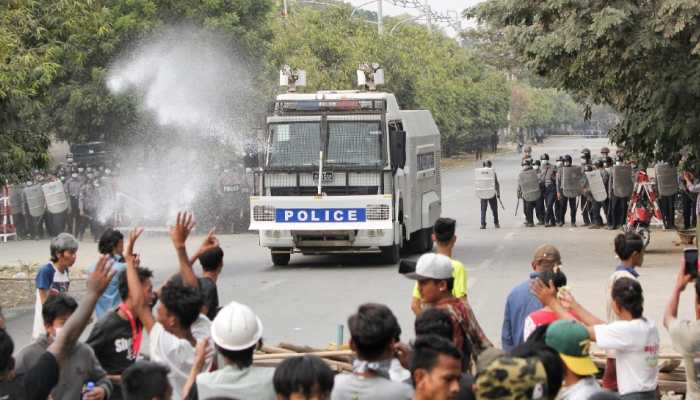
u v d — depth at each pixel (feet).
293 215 86.53
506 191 199.00
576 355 24.21
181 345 28.22
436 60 319.88
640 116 91.81
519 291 35.06
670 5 79.25
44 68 77.05
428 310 28.45
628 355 29.99
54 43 84.07
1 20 77.05
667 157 93.97
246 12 147.95
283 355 37.19
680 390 36.63
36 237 132.26
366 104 87.15
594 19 81.00
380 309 24.00
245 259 97.76
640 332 29.81
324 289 75.31
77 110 136.77
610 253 96.12
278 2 234.58
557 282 34.01
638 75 88.38
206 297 34.37
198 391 25.34
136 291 30.09
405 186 92.02
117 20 135.03
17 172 77.56
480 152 361.71
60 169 140.87
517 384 19.12
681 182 116.98
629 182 120.26
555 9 86.99
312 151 87.25
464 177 252.83
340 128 87.56
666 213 119.75
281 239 86.99
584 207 127.95
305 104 87.81
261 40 147.54
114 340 31.68
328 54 192.24
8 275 88.58
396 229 87.66
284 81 94.43
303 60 183.21
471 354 31.60
